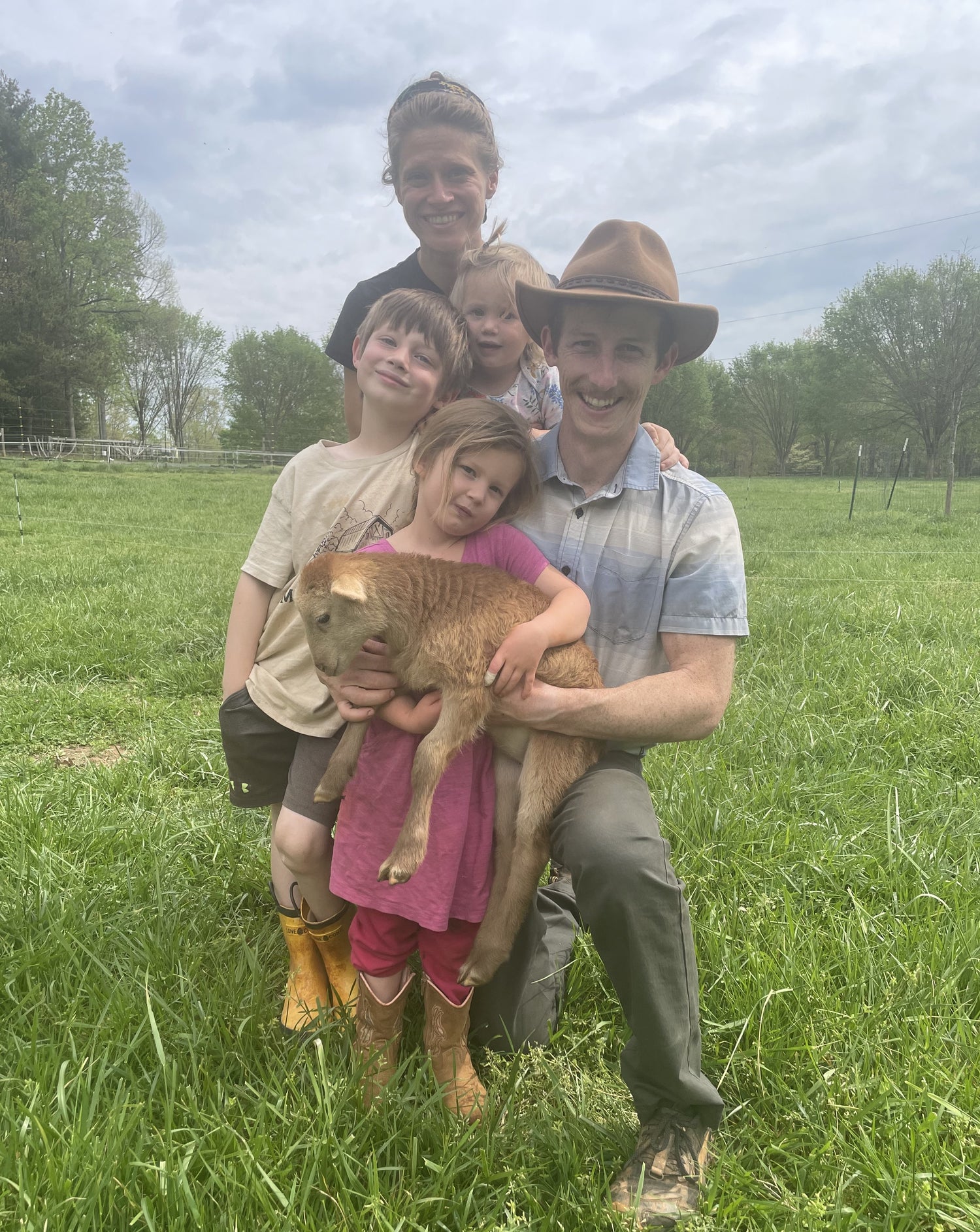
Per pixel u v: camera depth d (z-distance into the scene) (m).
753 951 1.46
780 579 5.32
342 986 1.49
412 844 1.18
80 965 1.46
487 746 1.33
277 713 1.43
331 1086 1.19
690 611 1.35
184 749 2.49
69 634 3.55
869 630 3.72
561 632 1.26
